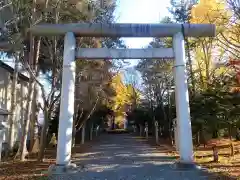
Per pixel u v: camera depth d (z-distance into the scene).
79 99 18.78
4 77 18.27
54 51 13.95
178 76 11.12
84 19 13.48
